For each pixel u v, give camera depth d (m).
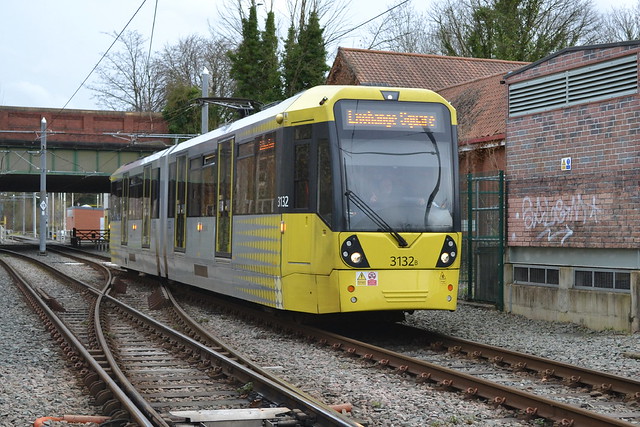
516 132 15.34
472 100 25.47
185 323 13.94
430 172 11.98
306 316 13.04
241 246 14.09
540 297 14.63
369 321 14.37
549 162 14.53
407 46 52.41
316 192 11.80
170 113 50.75
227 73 59.66
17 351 11.07
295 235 12.16
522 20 43.91
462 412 7.47
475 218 16.78
